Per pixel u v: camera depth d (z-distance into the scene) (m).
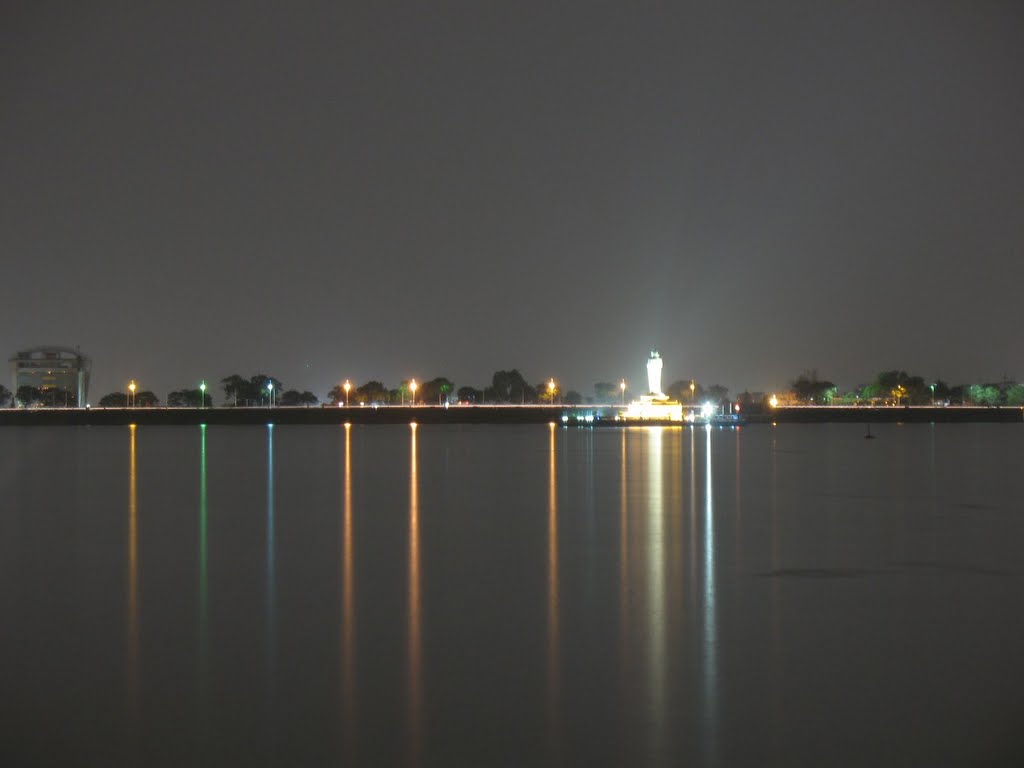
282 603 30.05
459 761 18.48
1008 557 38.16
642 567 36.12
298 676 22.92
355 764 18.38
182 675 23.05
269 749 19.00
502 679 22.69
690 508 54.75
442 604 29.92
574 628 27.03
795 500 58.53
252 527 46.66
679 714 20.61
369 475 77.56
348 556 38.44
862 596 31.16
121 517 50.66
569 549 40.06
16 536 43.88
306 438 150.75
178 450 114.75
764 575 34.56
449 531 45.38
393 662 23.94
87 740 19.42
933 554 39.00
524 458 100.50
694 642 25.64
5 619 28.17
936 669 23.41
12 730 19.91
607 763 18.42
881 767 18.23
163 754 18.81
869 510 53.69
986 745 19.11
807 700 21.36
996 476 76.75
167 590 32.03
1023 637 26.11
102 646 25.41
